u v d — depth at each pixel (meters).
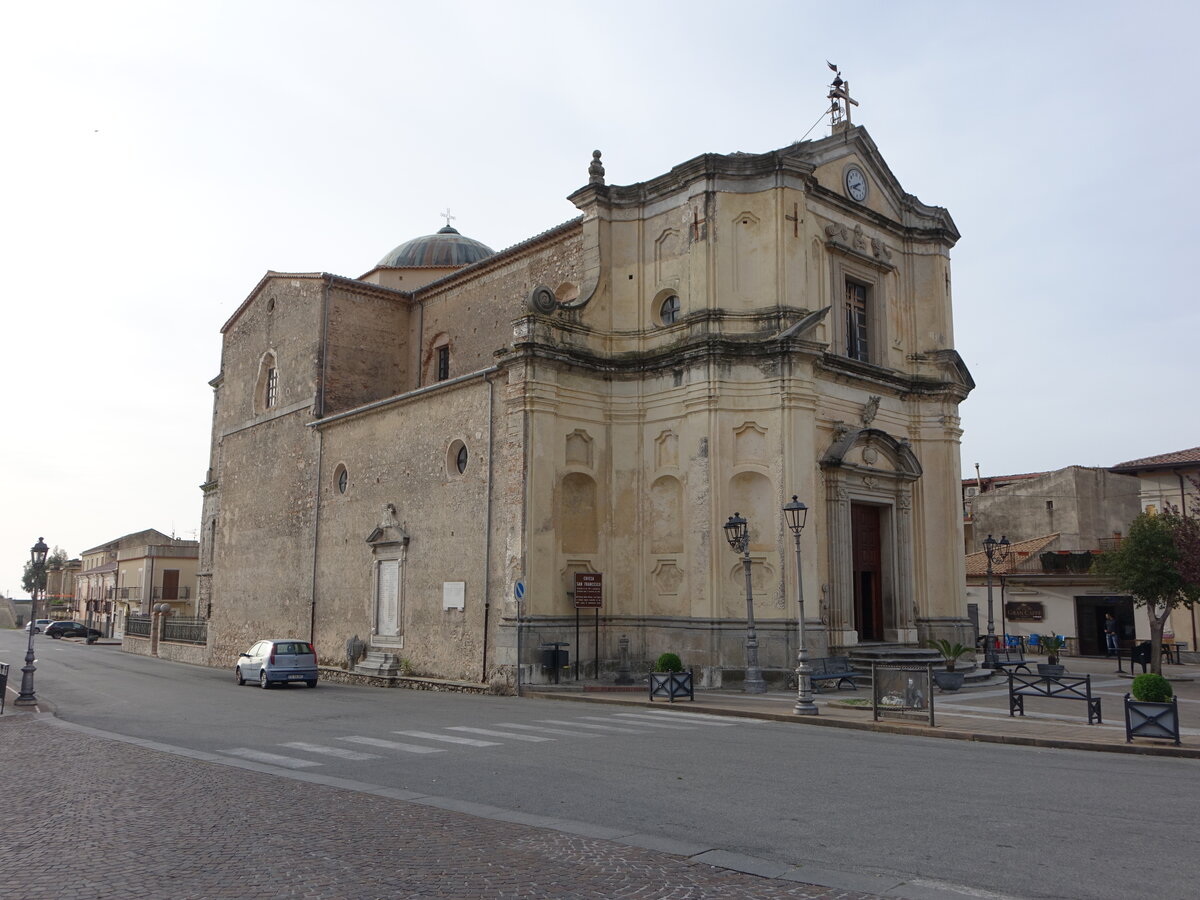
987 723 17.23
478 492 26.56
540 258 31.23
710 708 19.41
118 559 87.19
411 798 10.44
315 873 7.51
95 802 10.34
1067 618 43.16
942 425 29.97
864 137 30.03
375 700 23.17
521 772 12.09
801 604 19.16
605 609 26.06
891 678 17.45
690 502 24.81
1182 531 29.39
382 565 30.23
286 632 34.91
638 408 26.70
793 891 7.07
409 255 41.72
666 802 10.18
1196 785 11.38
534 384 25.17
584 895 6.97
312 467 34.66
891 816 9.49
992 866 7.72
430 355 36.09
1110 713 19.06
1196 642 38.28
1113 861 7.85
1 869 7.67
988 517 52.94
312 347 35.62
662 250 27.19
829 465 25.83
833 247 27.81
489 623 25.62
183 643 46.31
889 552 28.11
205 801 10.33
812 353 24.70
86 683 30.52
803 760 13.05
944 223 32.12
